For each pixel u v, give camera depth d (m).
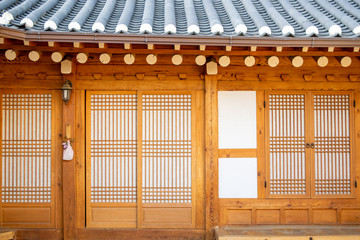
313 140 5.14
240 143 5.11
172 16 4.49
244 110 5.12
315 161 5.15
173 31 3.84
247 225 5.08
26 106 5.10
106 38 3.81
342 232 4.77
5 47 4.37
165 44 3.88
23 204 5.06
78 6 5.20
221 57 4.57
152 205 5.09
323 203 5.10
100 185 5.12
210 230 4.98
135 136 5.15
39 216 5.05
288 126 5.16
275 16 4.56
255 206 5.09
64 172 4.95
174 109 5.15
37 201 5.08
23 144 5.10
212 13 4.73
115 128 5.14
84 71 5.06
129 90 5.12
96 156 5.13
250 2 5.24
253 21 4.52
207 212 4.98
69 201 4.95
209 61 4.79
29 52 4.57
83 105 5.09
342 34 3.98
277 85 5.12
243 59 4.88
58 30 3.88
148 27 3.83
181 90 5.11
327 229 4.90
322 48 4.16
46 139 5.10
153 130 5.14
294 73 5.12
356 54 4.42
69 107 4.97
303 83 5.13
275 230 4.86
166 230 5.05
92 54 5.03
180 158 5.14
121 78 5.08
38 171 5.09
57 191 5.06
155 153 5.13
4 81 5.06
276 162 5.14
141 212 5.08
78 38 3.79
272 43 3.90
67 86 4.84
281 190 5.13
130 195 5.13
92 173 5.12
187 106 5.15
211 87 5.01
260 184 5.10
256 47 3.99
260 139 5.12
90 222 5.07
